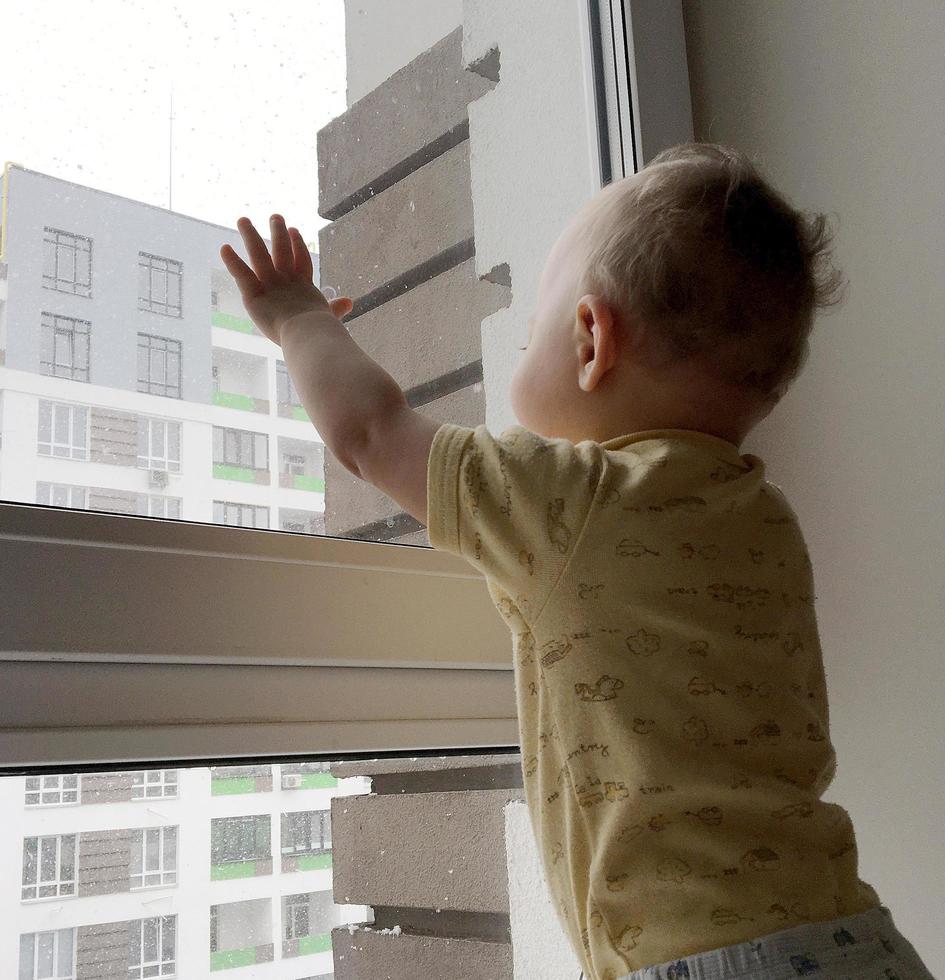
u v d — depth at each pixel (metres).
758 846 0.72
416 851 1.15
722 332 0.84
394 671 0.94
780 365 0.88
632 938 0.71
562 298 0.88
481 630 1.00
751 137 1.34
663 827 0.71
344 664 0.90
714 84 1.38
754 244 0.84
